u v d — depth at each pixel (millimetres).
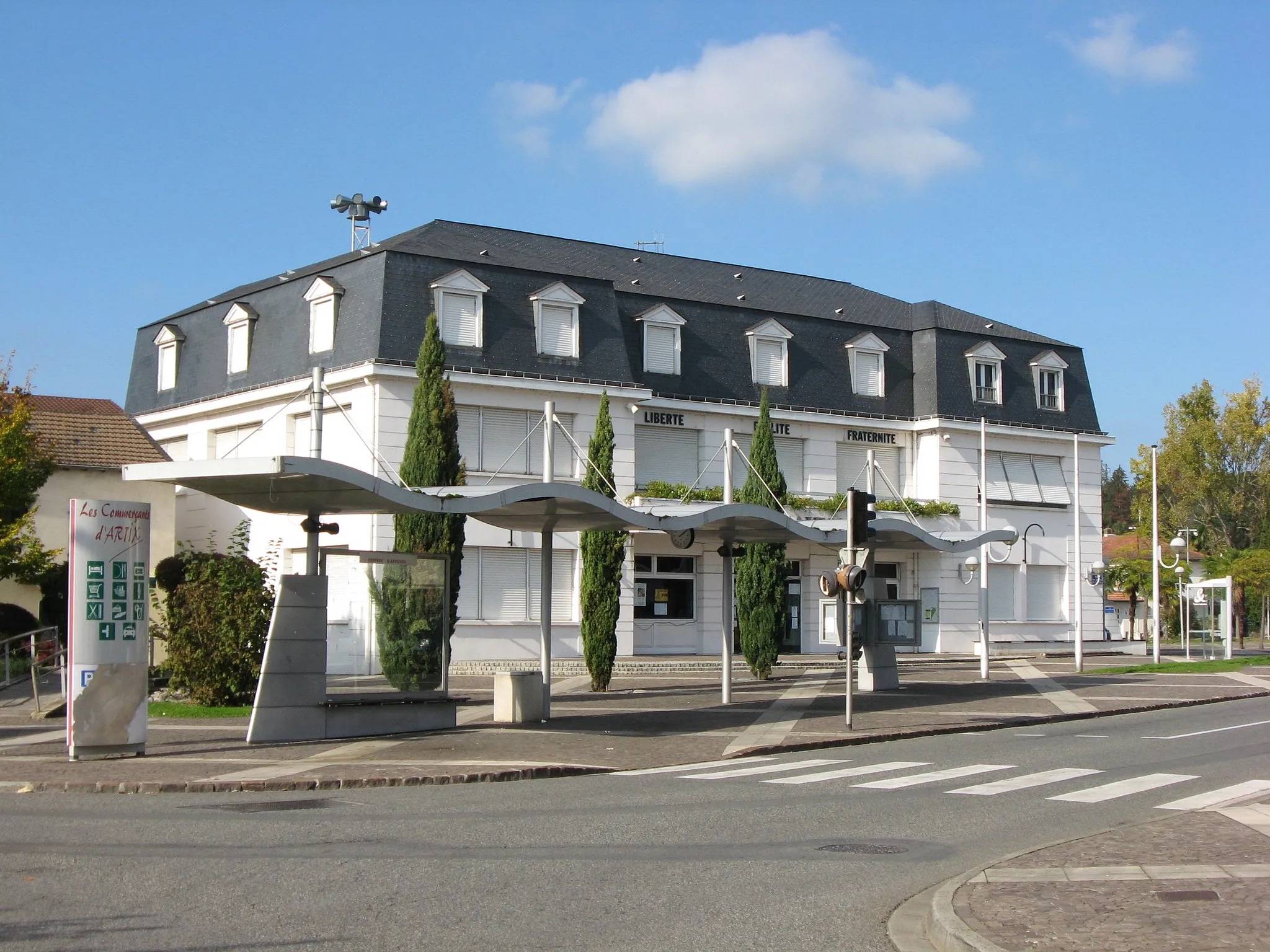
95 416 37594
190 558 25484
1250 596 76812
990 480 48719
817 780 15312
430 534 28516
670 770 16531
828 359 46250
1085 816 12602
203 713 21969
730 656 25953
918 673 36719
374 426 36031
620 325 40406
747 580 33594
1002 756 17844
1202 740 19766
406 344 36594
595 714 23469
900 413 47438
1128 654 50438
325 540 38156
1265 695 29578
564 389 38438
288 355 39438
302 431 39281
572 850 10570
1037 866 9562
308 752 17500
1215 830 11148
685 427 42219
